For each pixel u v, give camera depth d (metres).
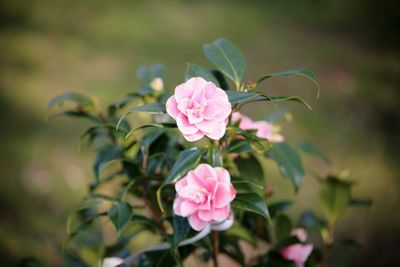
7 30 6.46
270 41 6.36
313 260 1.74
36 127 4.76
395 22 6.93
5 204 3.89
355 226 3.61
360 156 4.45
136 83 5.36
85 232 1.88
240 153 1.45
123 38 6.26
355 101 5.24
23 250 3.39
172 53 5.93
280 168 1.56
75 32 6.43
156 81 1.59
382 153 4.48
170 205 1.47
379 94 5.38
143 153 1.54
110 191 2.92
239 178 1.34
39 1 7.18
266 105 5.07
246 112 4.93
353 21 6.98
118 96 5.12
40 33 6.41
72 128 4.75
